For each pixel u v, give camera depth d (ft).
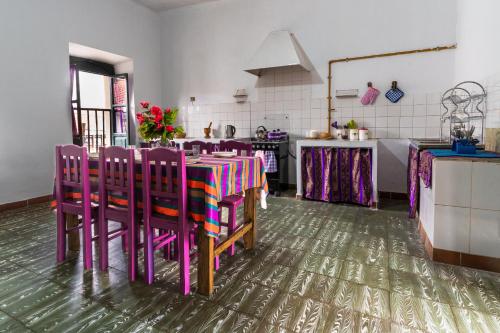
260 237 9.87
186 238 6.57
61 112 15.14
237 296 6.46
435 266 7.75
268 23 17.33
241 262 8.07
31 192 14.08
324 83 16.22
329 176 13.97
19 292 6.62
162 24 20.67
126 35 18.39
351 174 13.61
